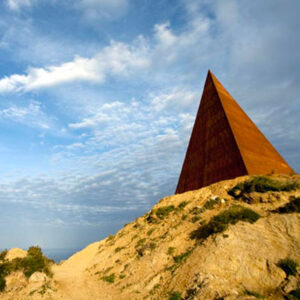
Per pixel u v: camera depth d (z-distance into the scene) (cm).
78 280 2461
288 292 1018
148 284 1584
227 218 1731
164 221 2853
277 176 2539
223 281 1179
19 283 1745
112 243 3709
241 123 3650
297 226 1381
